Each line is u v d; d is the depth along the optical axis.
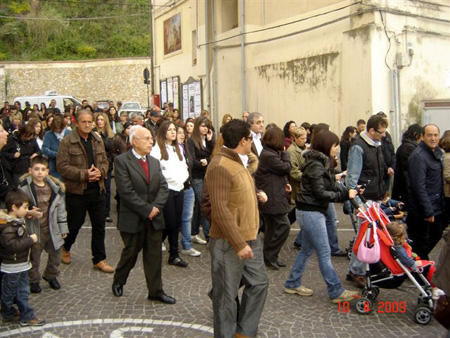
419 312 4.88
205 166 7.61
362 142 6.00
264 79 15.64
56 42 46.25
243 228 4.18
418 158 5.91
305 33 13.88
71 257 7.12
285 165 6.39
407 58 11.70
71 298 5.55
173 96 22.80
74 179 6.18
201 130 7.57
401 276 5.14
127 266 5.52
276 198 6.41
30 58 44.38
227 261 4.11
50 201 5.69
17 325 4.83
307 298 5.59
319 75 13.23
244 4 16.36
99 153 6.43
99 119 9.48
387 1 11.45
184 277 6.29
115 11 50.09
